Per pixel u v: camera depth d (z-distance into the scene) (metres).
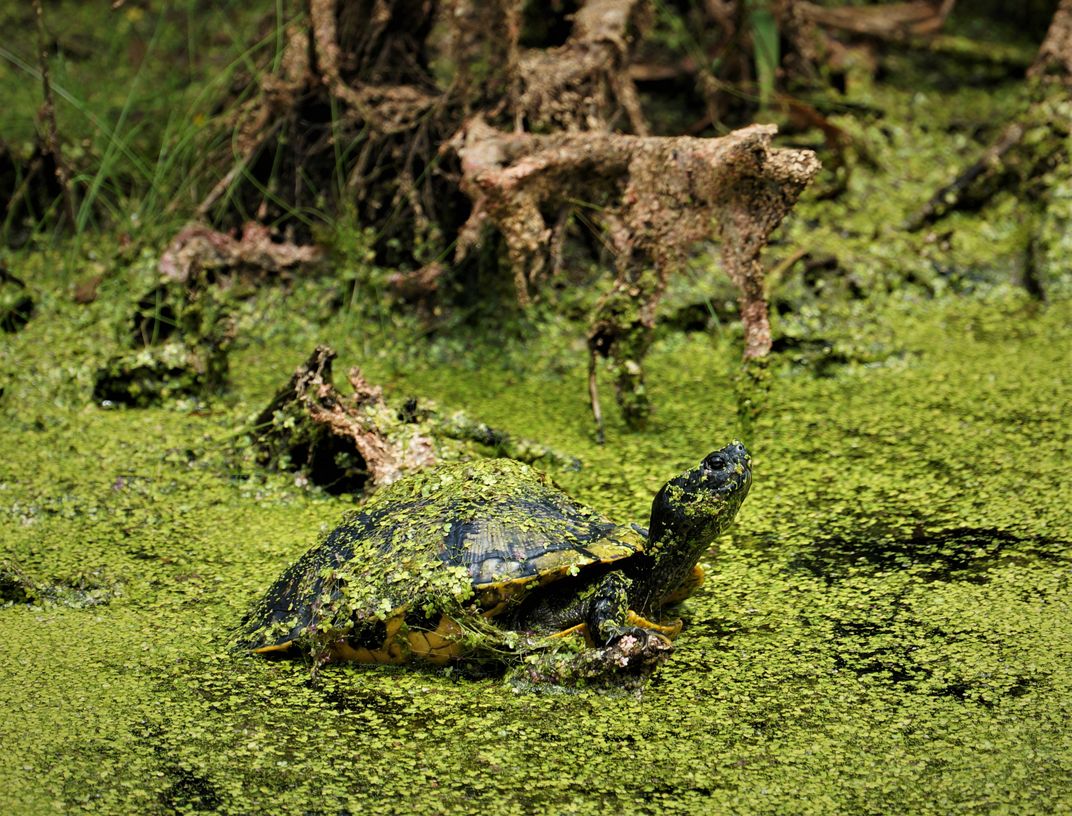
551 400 9.22
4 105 14.06
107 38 15.83
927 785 4.71
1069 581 6.29
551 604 5.51
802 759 4.91
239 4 15.90
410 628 5.36
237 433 8.20
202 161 11.41
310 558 5.84
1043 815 4.51
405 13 11.05
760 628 5.99
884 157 13.14
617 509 7.26
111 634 5.96
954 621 5.97
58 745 5.03
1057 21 12.72
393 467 7.48
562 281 10.62
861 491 7.57
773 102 12.77
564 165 8.35
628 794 4.71
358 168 10.68
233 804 4.67
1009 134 12.33
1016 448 8.05
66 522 7.29
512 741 5.05
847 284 10.91
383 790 4.75
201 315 9.38
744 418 8.09
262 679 5.52
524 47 12.70
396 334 10.23
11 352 9.75
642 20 11.07
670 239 8.06
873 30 14.80
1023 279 11.25
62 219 11.91
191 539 7.07
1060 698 5.26
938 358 9.84
